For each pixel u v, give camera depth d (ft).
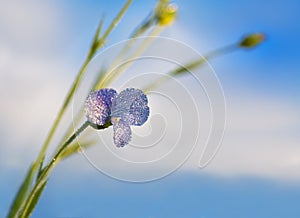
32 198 0.84
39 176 0.84
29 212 0.84
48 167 0.83
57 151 0.84
